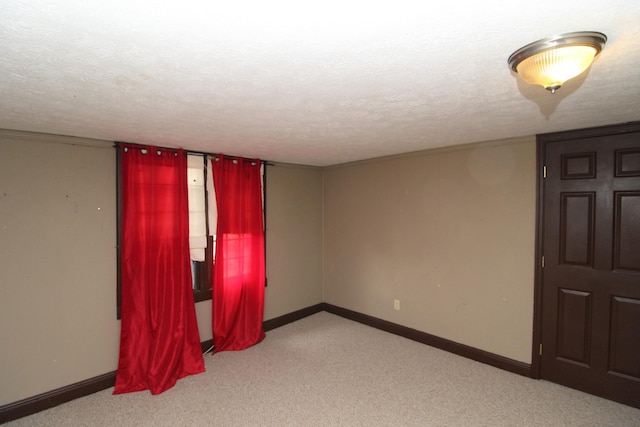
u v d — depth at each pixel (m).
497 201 3.14
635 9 1.00
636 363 2.52
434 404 2.61
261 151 3.48
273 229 4.24
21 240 2.49
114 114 2.08
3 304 2.43
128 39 1.16
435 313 3.62
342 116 2.18
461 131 2.71
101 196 2.85
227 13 1.00
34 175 2.54
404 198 3.86
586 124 2.52
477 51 1.28
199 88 1.64
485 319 3.25
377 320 4.18
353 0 0.94
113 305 2.92
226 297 3.62
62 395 2.65
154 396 2.75
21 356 2.50
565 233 2.80
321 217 4.81
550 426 2.34
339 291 4.66
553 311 2.87
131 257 2.92
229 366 3.25
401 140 3.04
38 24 1.05
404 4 0.97
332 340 3.84
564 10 1.01
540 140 2.88
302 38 1.16
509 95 1.81
